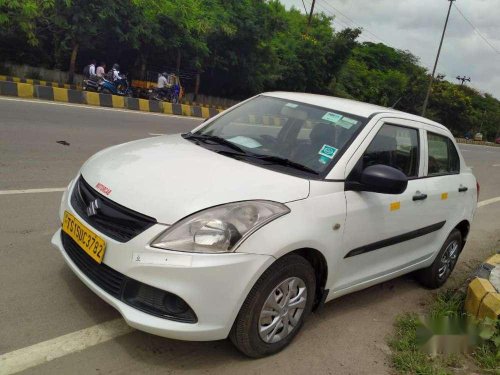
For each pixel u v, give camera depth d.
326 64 29.77
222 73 25.86
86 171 3.42
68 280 3.72
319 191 3.26
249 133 3.96
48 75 19.94
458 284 5.23
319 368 3.19
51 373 2.73
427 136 4.48
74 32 18.64
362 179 3.43
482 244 7.14
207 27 22.16
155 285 2.71
